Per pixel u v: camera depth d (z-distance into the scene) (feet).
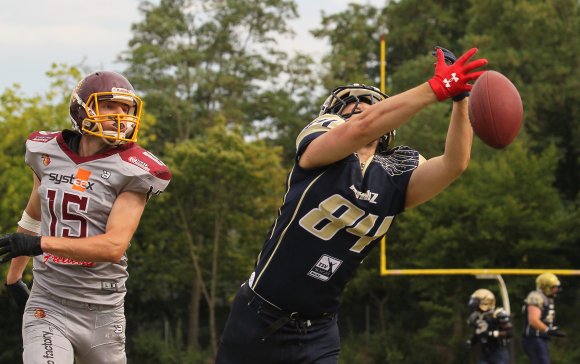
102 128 18.19
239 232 139.13
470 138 16.01
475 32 162.71
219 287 149.59
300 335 17.12
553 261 121.90
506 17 156.66
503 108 14.26
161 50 170.71
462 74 14.49
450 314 125.90
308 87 177.88
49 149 18.67
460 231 120.16
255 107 178.09
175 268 138.72
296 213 16.35
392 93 164.35
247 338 17.24
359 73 179.63
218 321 154.30
